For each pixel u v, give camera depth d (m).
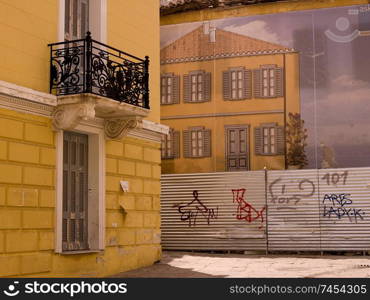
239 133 22.33
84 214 15.08
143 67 15.70
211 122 22.66
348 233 20.41
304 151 21.61
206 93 22.83
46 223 13.47
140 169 16.88
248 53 22.52
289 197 21.02
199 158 22.64
